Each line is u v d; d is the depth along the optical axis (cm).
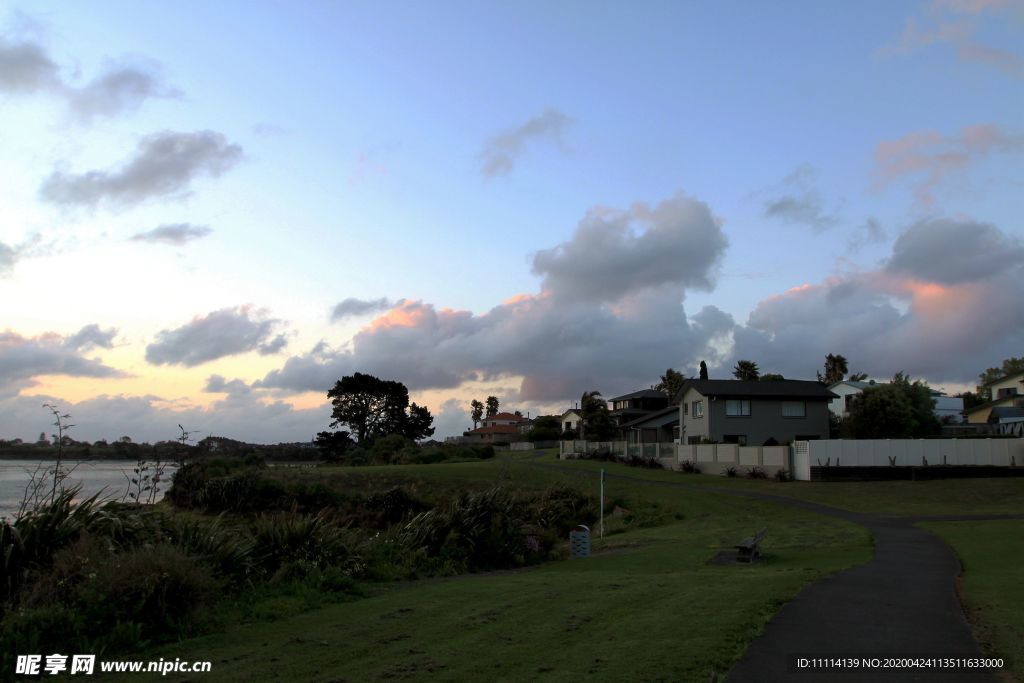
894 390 4869
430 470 5303
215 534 1205
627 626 893
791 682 680
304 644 852
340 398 11638
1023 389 7238
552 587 1236
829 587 1177
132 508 1202
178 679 725
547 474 4909
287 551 1321
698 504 3406
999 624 908
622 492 3975
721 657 749
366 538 1634
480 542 1800
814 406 5766
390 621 966
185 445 1327
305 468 5450
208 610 970
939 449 3981
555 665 733
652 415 7400
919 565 1489
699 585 1209
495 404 18075
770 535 2316
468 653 792
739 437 5619
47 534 996
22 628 805
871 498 3278
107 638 828
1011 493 3269
